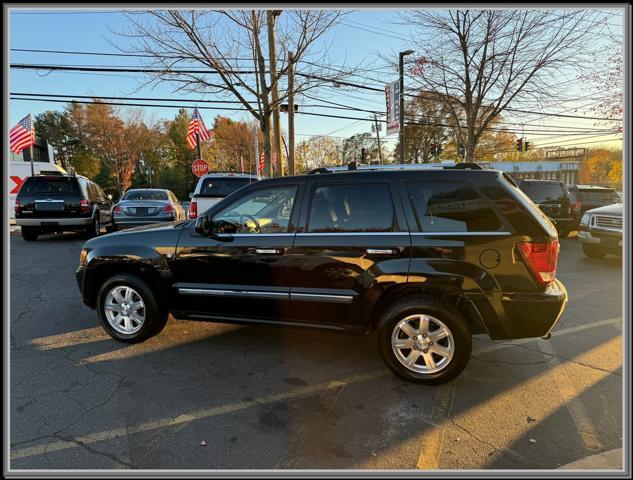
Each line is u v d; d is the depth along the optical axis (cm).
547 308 338
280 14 1129
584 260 937
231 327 498
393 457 264
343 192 382
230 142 6272
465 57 1612
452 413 315
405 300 358
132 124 4725
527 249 339
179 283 426
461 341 346
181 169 6322
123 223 1195
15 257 940
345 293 372
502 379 369
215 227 417
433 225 357
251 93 1174
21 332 477
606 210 892
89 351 425
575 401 332
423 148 4991
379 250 360
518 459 262
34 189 1152
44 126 5956
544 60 1510
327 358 412
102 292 447
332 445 276
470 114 1692
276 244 392
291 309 394
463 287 344
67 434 286
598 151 6278
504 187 351
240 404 326
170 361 403
